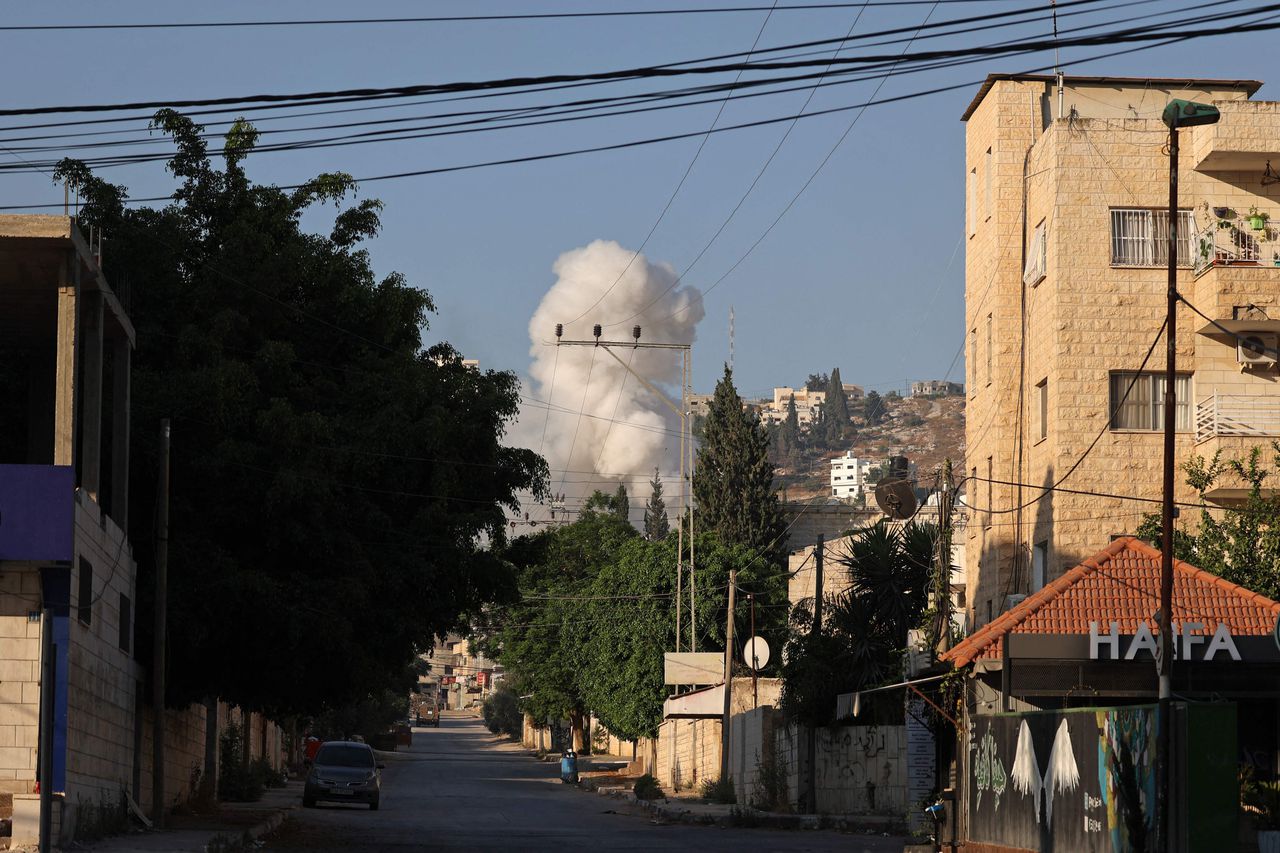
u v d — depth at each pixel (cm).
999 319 6838
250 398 5012
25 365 4900
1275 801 3578
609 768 13462
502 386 5778
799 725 6581
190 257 5331
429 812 7050
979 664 3694
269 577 4891
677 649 10100
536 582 14312
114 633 4247
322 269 5559
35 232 3525
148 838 4019
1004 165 6894
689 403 10012
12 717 3475
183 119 5525
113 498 4491
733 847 4700
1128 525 6250
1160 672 3170
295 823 5753
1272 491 5853
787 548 14762
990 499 6912
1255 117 6216
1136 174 6438
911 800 4500
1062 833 3250
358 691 5503
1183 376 6334
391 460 5250
